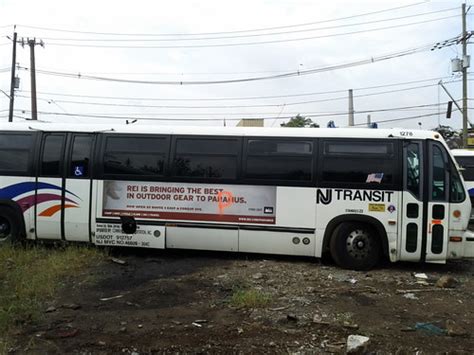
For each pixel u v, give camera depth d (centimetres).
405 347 529
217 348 521
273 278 839
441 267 970
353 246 926
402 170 916
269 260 983
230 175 970
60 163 1023
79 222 1010
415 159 919
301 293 745
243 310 653
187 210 979
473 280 868
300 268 919
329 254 1030
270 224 954
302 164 950
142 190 994
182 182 983
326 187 938
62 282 787
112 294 727
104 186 1005
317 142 950
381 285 812
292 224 946
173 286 773
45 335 551
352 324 598
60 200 1018
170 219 983
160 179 990
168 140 996
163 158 993
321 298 719
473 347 534
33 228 1027
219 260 977
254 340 545
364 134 938
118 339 544
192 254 1031
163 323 598
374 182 923
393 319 627
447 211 902
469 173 1911
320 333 569
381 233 916
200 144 987
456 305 702
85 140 1023
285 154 957
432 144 919
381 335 566
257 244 959
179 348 519
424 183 910
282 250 954
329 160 941
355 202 927
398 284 821
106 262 935
